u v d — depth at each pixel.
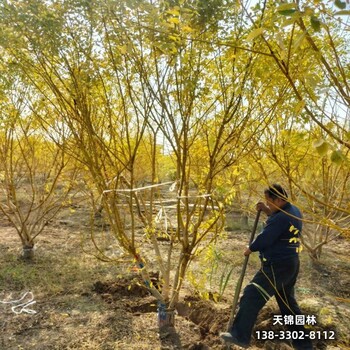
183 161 3.18
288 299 3.54
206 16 2.58
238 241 6.85
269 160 3.56
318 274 5.38
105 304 4.24
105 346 3.39
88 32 3.05
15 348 3.34
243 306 3.35
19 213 5.61
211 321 3.92
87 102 3.44
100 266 5.36
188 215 3.43
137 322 3.84
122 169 3.41
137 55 2.97
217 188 3.01
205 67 3.04
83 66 3.19
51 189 5.56
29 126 5.32
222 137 3.30
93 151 3.39
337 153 1.13
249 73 2.81
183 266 3.55
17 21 2.83
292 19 1.15
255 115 3.26
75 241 6.67
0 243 6.36
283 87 2.81
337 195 4.83
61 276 5.00
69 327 3.72
